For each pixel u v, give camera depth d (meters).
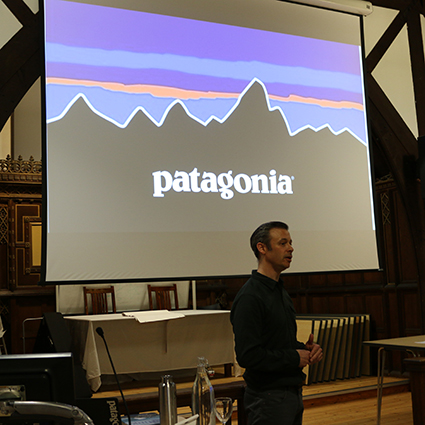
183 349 5.79
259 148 5.04
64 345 4.70
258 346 2.40
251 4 5.21
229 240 4.77
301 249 5.04
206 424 1.75
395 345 3.69
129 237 4.43
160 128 4.67
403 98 6.18
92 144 4.41
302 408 2.54
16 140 8.91
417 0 6.21
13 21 4.54
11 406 1.02
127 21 4.68
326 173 5.31
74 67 4.43
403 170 6.00
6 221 7.00
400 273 6.36
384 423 4.49
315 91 5.39
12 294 6.86
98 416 1.58
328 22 5.59
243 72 5.08
